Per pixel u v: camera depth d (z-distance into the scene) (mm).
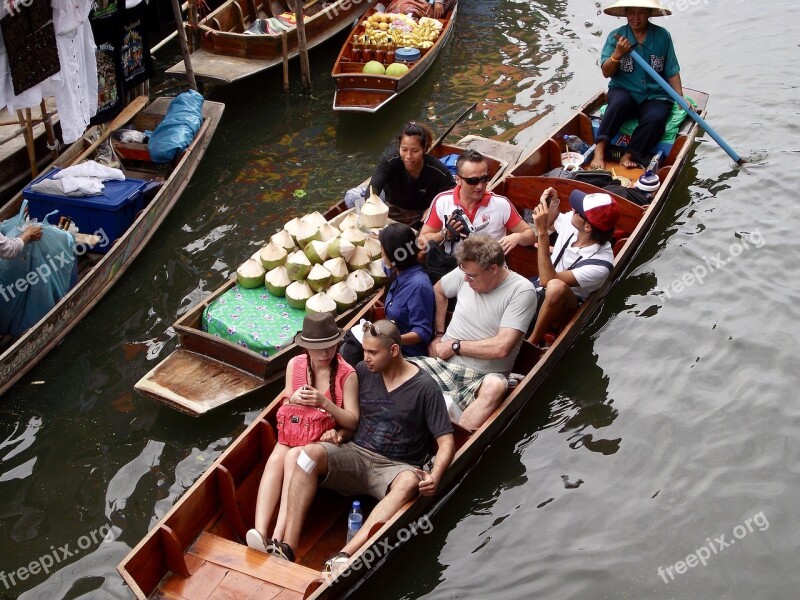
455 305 6328
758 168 8703
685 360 6441
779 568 4930
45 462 5773
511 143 9500
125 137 8438
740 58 10977
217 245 7910
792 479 5469
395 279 5742
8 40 6492
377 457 4996
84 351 6676
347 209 7520
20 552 5188
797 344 6512
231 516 4895
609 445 5797
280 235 6781
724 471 5551
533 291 5496
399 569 5020
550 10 12758
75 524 5371
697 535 5148
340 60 10227
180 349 6277
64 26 6988
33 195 7234
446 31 11109
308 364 5082
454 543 5180
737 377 6262
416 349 5770
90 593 4957
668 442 5785
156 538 4445
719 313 6867
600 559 5027
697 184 8531
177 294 7289
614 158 8648
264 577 4492
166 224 8156
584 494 5461
